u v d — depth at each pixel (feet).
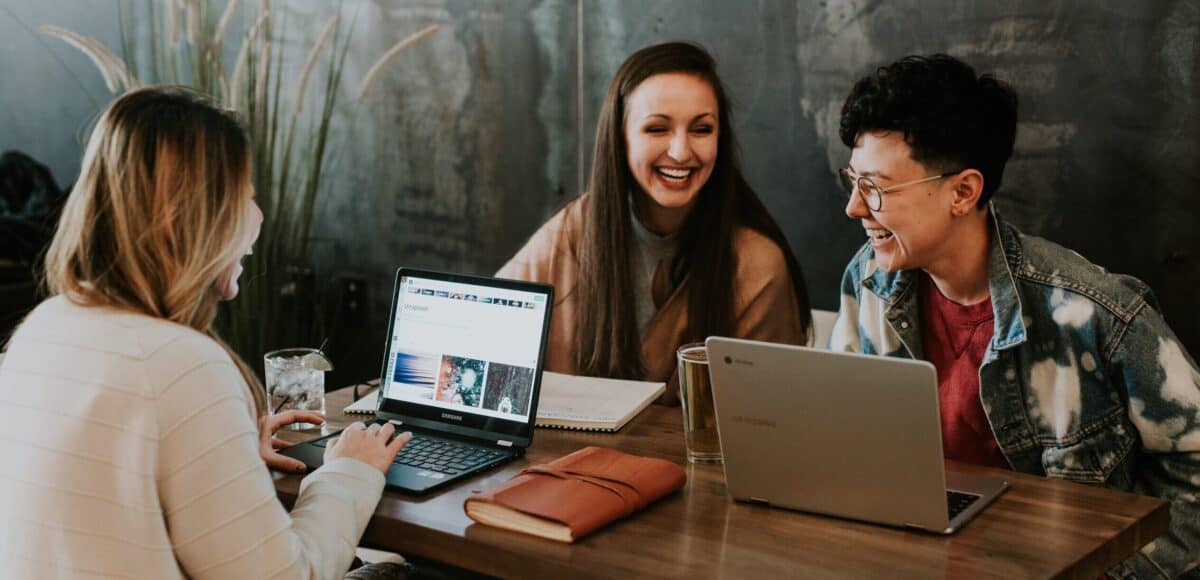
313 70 15.10
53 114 16.55
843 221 11.64
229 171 5.19
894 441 5.29
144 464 4.80
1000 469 6.32
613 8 12.73
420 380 7.15
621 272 8.70
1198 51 9.69
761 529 5.52
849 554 5.20
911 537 5.40
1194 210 9.94
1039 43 10.40
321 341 15.19
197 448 4.87
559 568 5.15
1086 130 10.33
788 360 5.42
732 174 8.78
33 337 5.11
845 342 7.80
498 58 13.69
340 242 15.35
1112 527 5.48
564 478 5.77
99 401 4.83
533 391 6.72
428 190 14.57
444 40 14.06
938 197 6.42
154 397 4.83
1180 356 6.31
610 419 7.07
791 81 11.72
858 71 11.32
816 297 11.98
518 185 13.85
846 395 5.32
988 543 5.31
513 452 6.64
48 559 4.87
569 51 13.16
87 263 5.08
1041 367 6.66
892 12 11.05
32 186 15.33
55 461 4.85
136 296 5.08
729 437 5.75
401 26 14.35
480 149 14.05
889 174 6.41
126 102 5.15
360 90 12.73
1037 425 6.73
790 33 11.64
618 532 5.50
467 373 6.99
